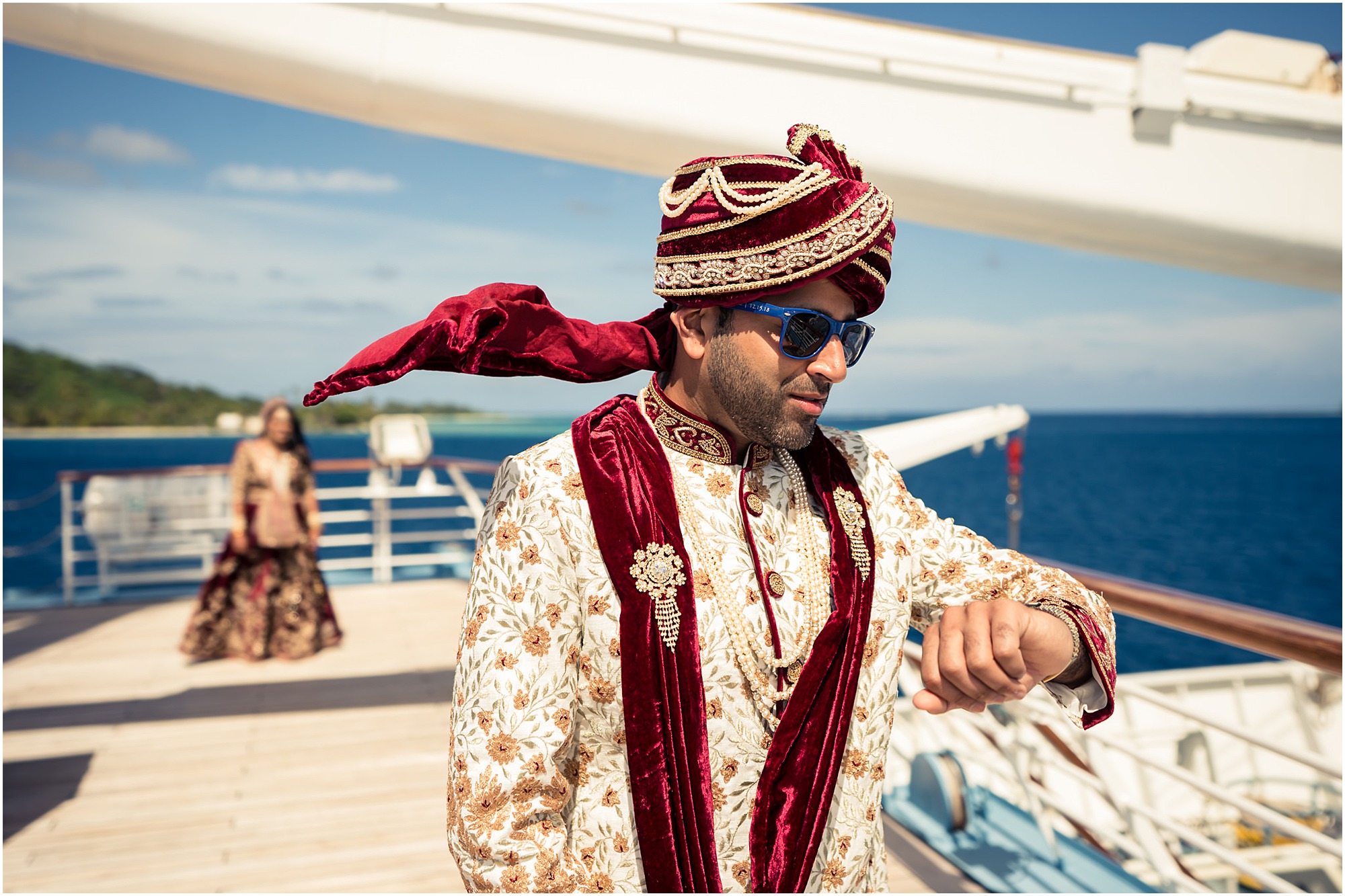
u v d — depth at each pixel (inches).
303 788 131.7
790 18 97.5
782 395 31.3
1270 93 107.7
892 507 37.3
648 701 30.1
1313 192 110.2
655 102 94.9
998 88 102.9
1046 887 95.7
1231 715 209.3
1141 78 104.1
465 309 30.8
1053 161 104.0
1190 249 112.1
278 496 195.2
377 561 284.4
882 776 34.1
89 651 204.1
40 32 85.9
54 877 106.0
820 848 32.1
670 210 32.2
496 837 28.4
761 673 32.0
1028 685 30.0
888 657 34.2
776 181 30.5
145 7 84.8
